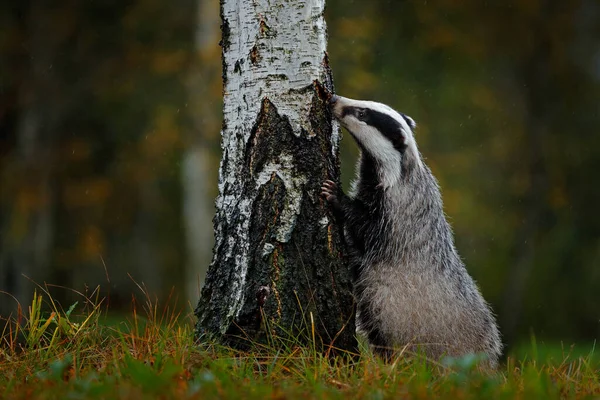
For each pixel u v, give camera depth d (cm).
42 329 581
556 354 1130
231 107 625
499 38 2012
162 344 555
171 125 1739
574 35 2061
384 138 717
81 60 1859
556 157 2020
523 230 1994
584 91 2052
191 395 440
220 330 600
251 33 614
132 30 1828
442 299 713
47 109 1855
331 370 543
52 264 1906
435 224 737
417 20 1914
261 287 595
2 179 1852
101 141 1883
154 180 1966
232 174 621
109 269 1972
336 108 662
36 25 1841
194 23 1797
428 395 467
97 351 565
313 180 616
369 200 720
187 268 1733
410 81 1875
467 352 707
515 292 1948
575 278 1983
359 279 716
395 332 709
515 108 2055
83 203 1877
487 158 2022
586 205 2031
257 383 494
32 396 455
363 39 1767
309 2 618
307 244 608
